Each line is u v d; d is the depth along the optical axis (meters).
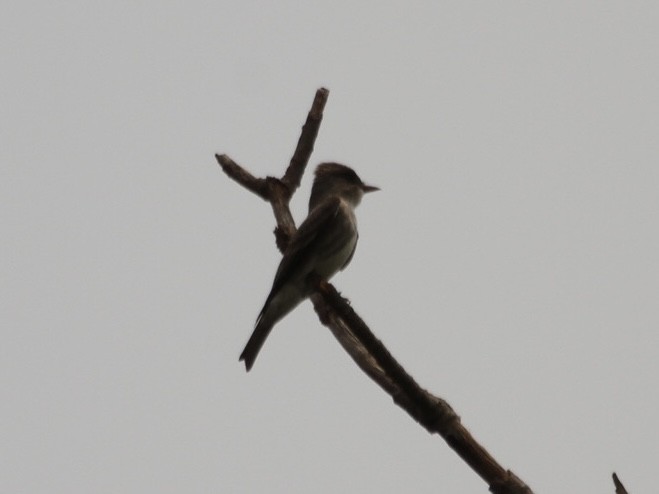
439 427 8.12
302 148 12.45
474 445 8.09
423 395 8.18
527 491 7.93
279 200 12.26
